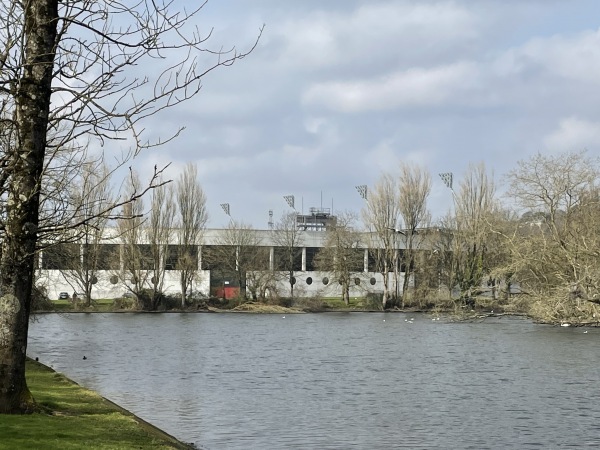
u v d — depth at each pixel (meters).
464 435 27.00
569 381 40.81
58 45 17.30
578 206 60.50
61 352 54.72
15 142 18.88
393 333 76.06
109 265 103.56
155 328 80.81
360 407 32.47
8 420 17.28
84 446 15.30
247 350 58.84
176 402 32.97
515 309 64.12
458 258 94.38
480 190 95.62
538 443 25.91
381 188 115.06
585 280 52.59
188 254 109.12
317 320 96.12
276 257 126.44
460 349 59.16
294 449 24.45
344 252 116.50
